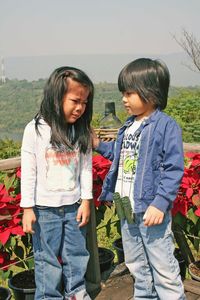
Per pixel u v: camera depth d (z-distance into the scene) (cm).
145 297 229
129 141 217
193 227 273
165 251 212
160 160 206
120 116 1074
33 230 218
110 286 265
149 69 203
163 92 207
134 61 209
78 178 223
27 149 211
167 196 199
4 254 252
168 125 204
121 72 210
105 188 229
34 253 225
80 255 230
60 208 217
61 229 221
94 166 270
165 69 207
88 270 261
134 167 213
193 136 1273
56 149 212
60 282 229
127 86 207
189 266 277
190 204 266
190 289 258
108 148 236
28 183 211
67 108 208
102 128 283
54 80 206
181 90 1805
